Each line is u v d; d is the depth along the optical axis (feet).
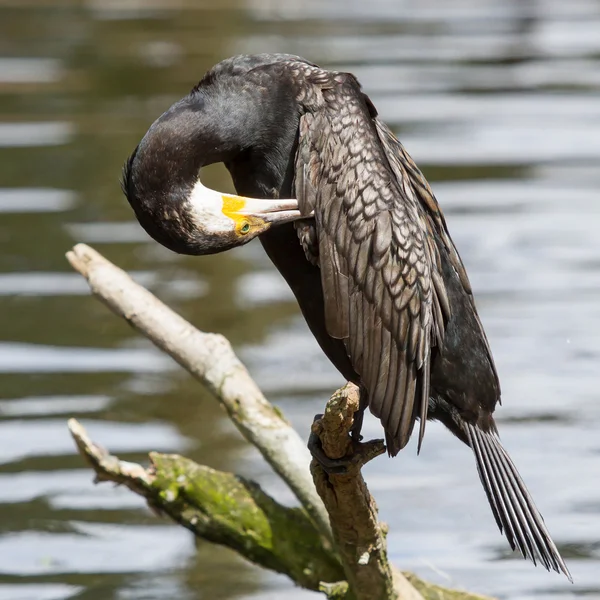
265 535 32.45
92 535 38.29
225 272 56.08
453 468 41.96
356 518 26.73
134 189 25.26
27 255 56.54
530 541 25.70
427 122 72.28
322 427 24.89
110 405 44.91
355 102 25.80
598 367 46.93
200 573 36.60
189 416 44.29
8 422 43.45
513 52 88.43
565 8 104.83
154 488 32.91
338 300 25.34
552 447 41.96
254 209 25.23
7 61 86.33
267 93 25.96
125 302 34.01
